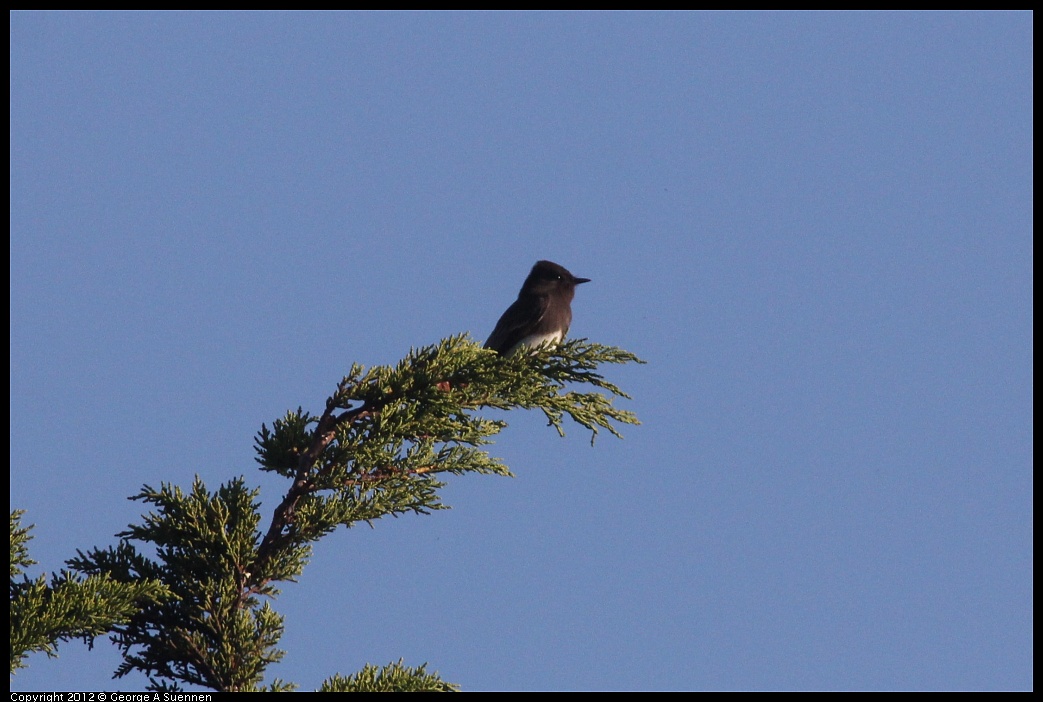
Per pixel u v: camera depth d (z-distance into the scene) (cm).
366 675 1083
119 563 1152
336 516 1188
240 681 1095
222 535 1147
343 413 1296
